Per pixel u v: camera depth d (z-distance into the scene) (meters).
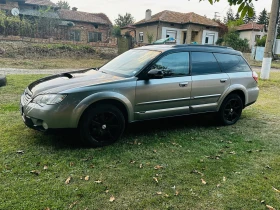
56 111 3.29
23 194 2.42
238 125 4.98
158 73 3.80
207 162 3.28
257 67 20.22
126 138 4.02
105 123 3.66
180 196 2.52
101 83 3.61
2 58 15.66
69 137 3.90
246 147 3.85
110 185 2.66
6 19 19.11
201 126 4.83
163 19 29.03
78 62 17.16
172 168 3.08
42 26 20.86
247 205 2.43
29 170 2.87
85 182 2.70
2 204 2.26
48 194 2.45
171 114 4.23
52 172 2.86
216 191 2.63
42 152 3.34
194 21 29.36
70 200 2.38
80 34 28.77
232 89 4.81
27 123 3.51
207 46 4.73
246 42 31.52
